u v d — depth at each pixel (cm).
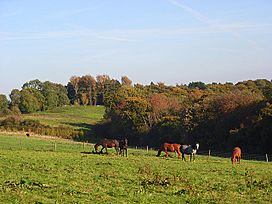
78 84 19225
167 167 3475
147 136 10338
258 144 7294
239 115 8181
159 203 1797
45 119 13775
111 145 5350
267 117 7100
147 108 10756
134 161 4019
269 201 1934
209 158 5406
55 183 2253
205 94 10375
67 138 10688
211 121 8669
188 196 1986
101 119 13425
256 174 3139
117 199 1845
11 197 1742
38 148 6069
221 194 2091
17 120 11400
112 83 19425
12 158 3844
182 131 9188
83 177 2562
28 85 17650
